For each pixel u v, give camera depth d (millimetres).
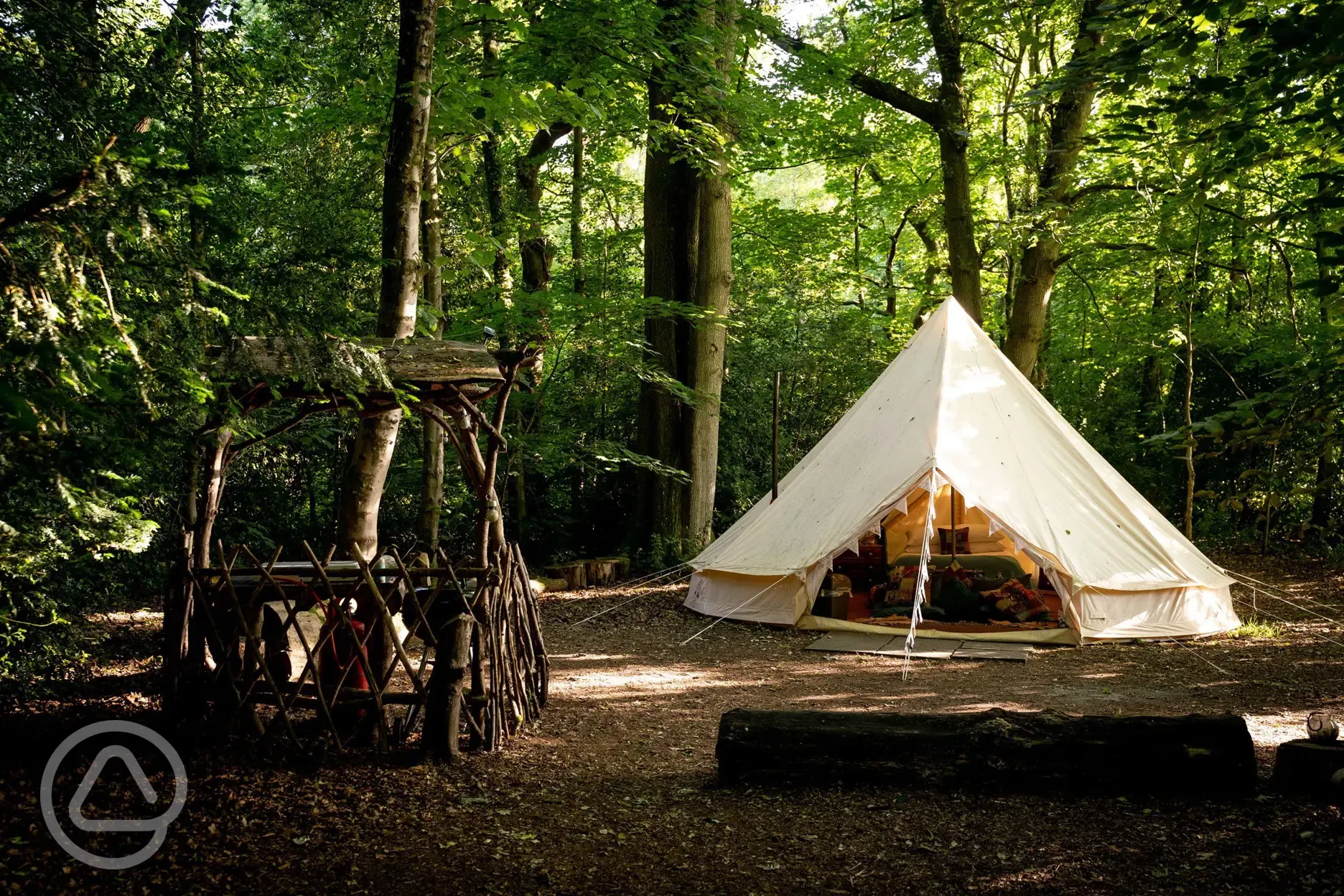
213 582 5332
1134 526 9828
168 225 3652
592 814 4578
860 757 4816
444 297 13711
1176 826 4195
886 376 11484
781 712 5105
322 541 13695
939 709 6816
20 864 3809
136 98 6234
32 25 5117
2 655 5477
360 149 10062
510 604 5996
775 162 17141
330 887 3736
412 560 6027
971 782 4719
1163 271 14938
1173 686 7461
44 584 5582
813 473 11133
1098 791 4605
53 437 2877
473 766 5273
